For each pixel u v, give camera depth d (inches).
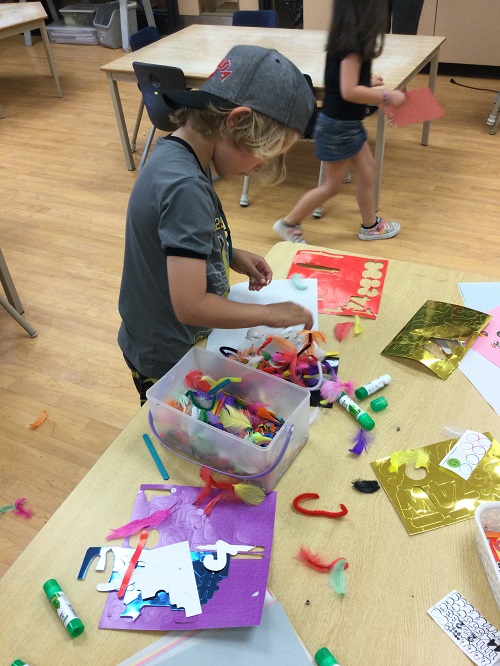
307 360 42.3
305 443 37.5
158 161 37.6
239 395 40.8
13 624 29.2
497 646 27.4
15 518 68.6
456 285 50.3
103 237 120.6
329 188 107.0
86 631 28.8
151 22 215.6
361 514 33.3
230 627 28.7
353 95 92.1
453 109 161.8
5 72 209.8
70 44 231.9
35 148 157.6
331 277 52.0
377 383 40.6
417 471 35.5
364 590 29.8
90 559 31.8
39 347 94.0
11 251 117.4
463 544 31.7
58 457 75.9
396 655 27.3
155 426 38.4
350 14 87.8
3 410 83.1
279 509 33.9
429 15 170.4
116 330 96.8
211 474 36.1
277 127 35.1
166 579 30.7
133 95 185.6
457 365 42.4
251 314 39.6
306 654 27.5
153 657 27.8
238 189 133.0
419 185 129.4
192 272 36.2
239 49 35.7
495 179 130.0
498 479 34.8
